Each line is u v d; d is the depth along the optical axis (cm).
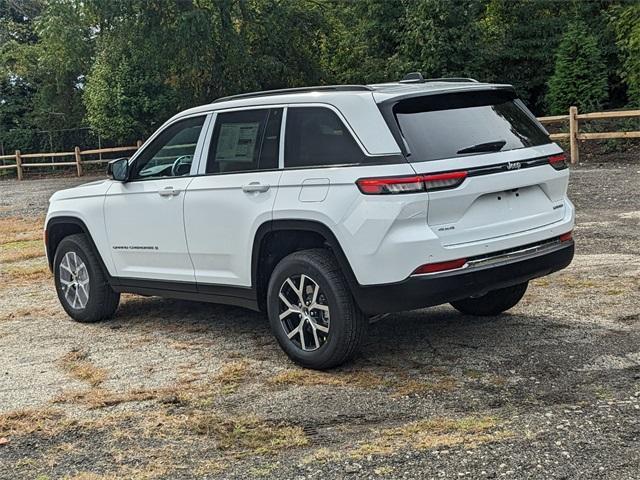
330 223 471
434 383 464
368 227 454
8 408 468
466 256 460
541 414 407
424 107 482
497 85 521
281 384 481
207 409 448
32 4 3625
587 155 1812
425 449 374
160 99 2498
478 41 2294
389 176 449
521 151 494
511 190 487
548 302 631
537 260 495
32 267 972
